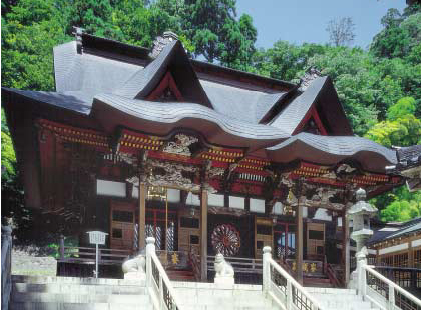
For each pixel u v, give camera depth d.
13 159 39.25
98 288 14.99
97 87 26.11
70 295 13.73
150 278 15.41
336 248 30.92
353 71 64.00
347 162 26.02
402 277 21.23
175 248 25.89
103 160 23.94
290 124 27.09
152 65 24.34
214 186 26.83
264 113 28.81
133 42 55.50
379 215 49.00
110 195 24.61
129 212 24.94
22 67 43.94
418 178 16.44
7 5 51.69
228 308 15.02
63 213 30.22
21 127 22.48
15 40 44.81
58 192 27.45
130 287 15.32
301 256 25.36
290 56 67.31
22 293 13.32
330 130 28.48
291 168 25.30
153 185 23.06
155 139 21.75
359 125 59.31
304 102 27.67
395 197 51.75
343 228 27.38
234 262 25.20
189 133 22.19
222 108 29.06
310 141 24.08
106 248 24.36
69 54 27.80
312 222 29.34
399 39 78.50
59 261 22.83
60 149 23.03
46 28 49.41
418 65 73.38
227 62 64.56
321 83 27.78
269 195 27.53
